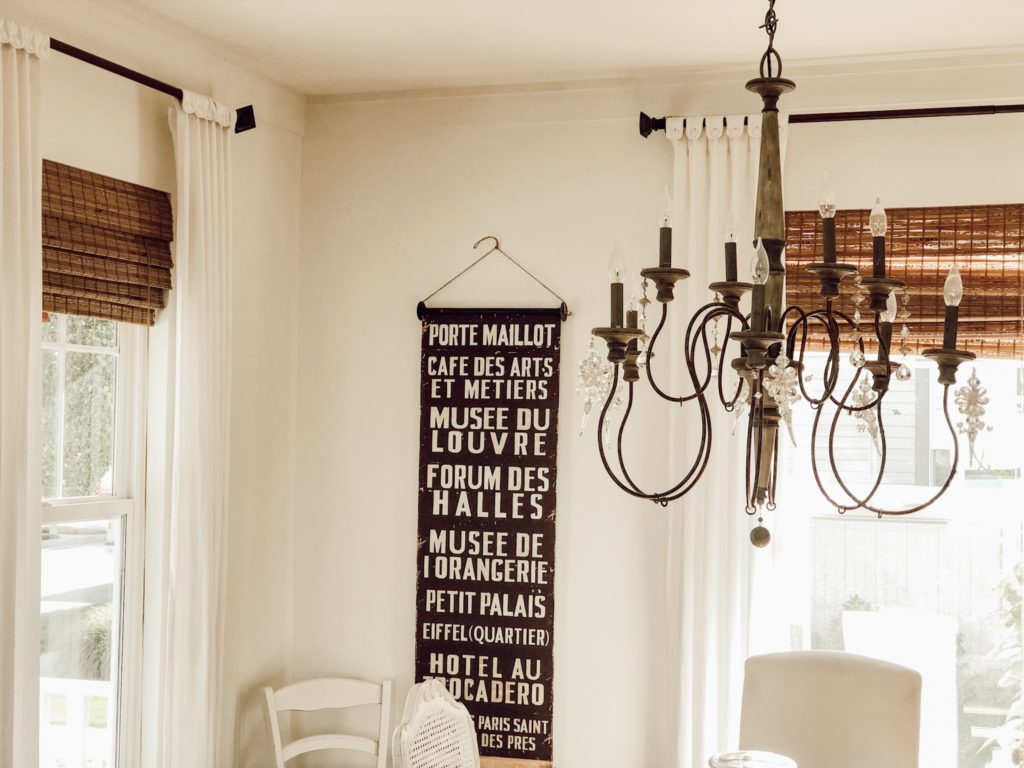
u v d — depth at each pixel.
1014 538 3.39
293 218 3.94
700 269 3.50
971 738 3.43
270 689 3.58
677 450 3.49
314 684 3.70
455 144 3.86
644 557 3.62
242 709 3.62
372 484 3.90
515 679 3.71
